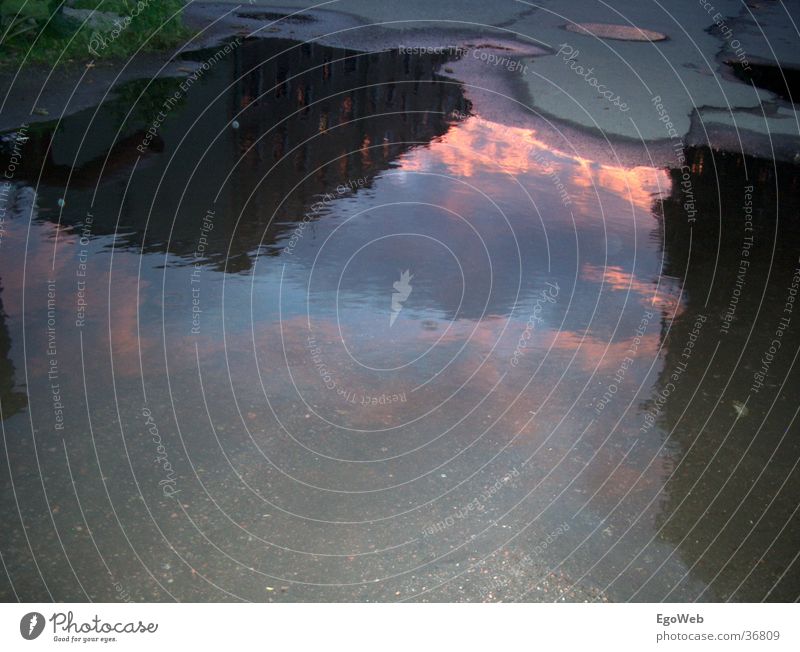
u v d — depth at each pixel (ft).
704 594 7.97
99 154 18.51
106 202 16.08
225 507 8.70
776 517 9.04
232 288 13.26
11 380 10.52
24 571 7.75
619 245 15.67
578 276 14.37
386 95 24.11
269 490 9.00
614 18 38.24
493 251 15.10
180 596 7.61
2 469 8.96
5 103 21.21
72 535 8.20
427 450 9.82
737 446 10.24
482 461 9.69
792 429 10.63
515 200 17.39
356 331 12.26
